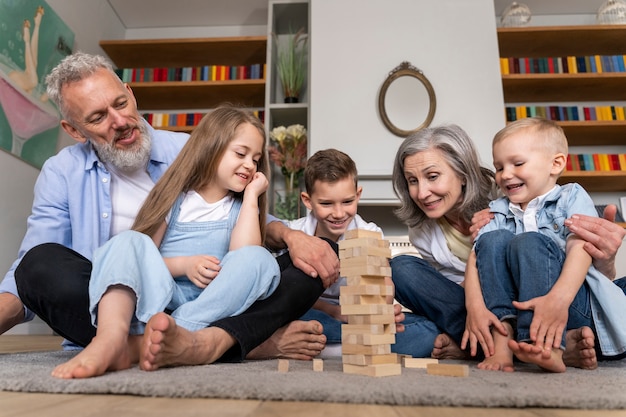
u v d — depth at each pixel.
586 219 0.97
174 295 0.97
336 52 3.07
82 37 3.15
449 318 1.13
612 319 0.95
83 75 1.21
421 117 2.95
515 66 3.24
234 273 0.90
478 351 1.12
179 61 3.62
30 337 2.32
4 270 2.41
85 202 1.29
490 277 1.00
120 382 0.58
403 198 1.39
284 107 3.19
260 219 1.21
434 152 1.27
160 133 1.54
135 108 1.31
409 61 3.04
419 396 0.53
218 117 1.19
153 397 0.56
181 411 0.48
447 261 1.40
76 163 1.31
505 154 1.19
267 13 3.63
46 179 1.29
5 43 2.35
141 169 1.43
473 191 1.30
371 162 2.92
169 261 1.01
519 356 0.84
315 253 1.08
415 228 1.46
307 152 3.04
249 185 1.17
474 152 1.32
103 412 0.47
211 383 0.58
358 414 0.47
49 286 0.90
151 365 0.71
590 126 3.13
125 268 0.78
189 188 1.17
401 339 1.14
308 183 1.53
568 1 3.49
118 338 0.72
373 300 0.80
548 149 1.16
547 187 1.17
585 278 0.98
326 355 1.20
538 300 0.87
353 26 3.10
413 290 1.17
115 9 3.62
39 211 1.26
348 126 2.97
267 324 0.92
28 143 2.56
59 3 2.87
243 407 0.50
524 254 0.94
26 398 0.55
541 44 3.35
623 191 3.34
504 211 1.21
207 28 3.78
